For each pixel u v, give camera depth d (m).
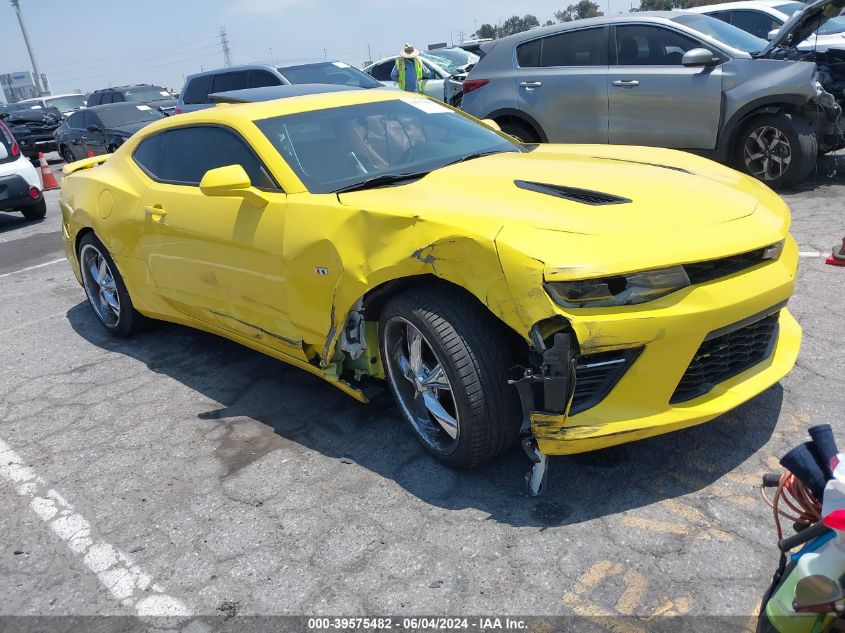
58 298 6.24
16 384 4.44
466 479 2.89
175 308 4.28
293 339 3.39
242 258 3.46
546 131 7.89
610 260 2.39
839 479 1.50
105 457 3.43
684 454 2.89
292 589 2.41
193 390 4.07
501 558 2.43
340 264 2.94
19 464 3.46
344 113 3.85
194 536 2.76
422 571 2.42
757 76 6.59
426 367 2.94
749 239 2.66
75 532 2.88
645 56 7.22
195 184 3.92
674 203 2.79
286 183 3.34
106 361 4.68
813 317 4.05
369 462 3.11
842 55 7.62
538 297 2.36
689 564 2.31
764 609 1.75
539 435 2.49
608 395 2.50
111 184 4.52
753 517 2.49
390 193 3.08
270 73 10.92
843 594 1.50
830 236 5.45
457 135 4.00
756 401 3.22
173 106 17.41
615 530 2.50
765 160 6.84
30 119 20.14
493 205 2.77
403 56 12.50
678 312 2.42
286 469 3.13
